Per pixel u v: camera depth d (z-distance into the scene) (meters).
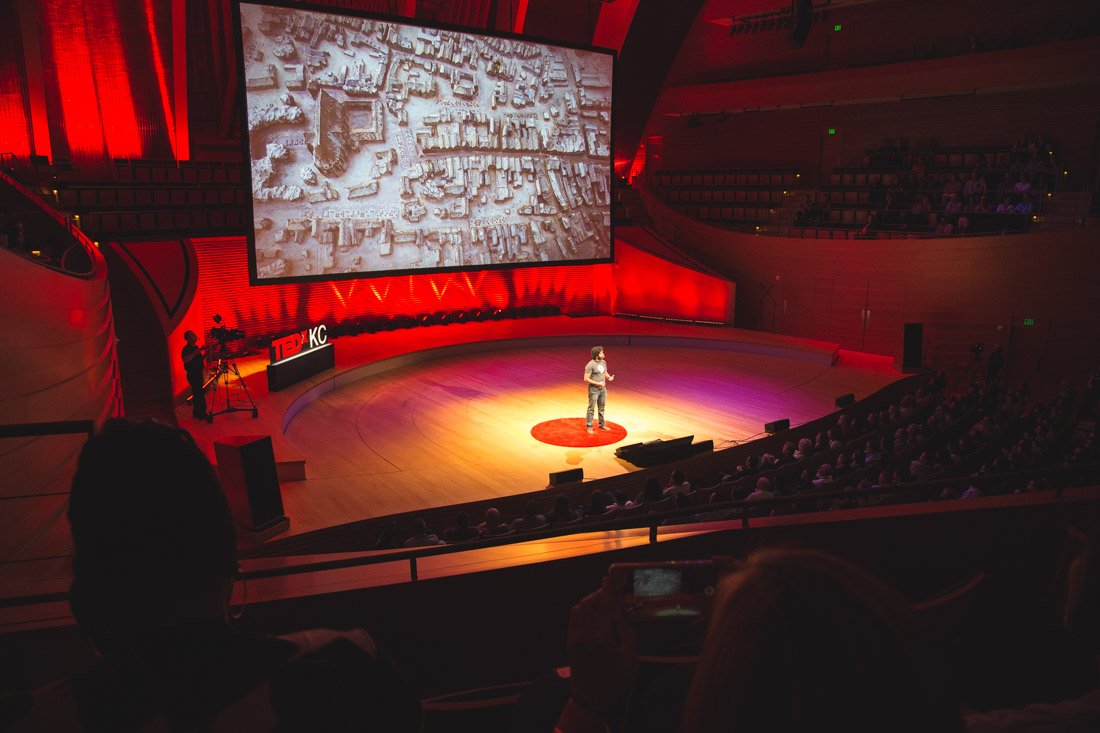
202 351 13.28
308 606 3.36
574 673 1.09
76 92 19.88
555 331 22.08
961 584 3.27
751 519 4.45
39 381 6.50
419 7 23.80
